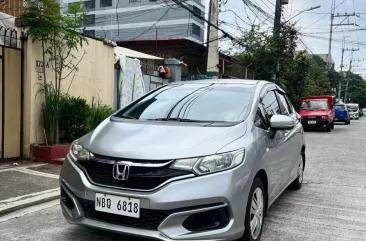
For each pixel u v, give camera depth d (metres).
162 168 3.07
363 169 8.21
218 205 3.09
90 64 8.70
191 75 15.80
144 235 3.05
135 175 3.10
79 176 3.37
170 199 2.99
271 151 4.04
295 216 4.79
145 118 4.16
